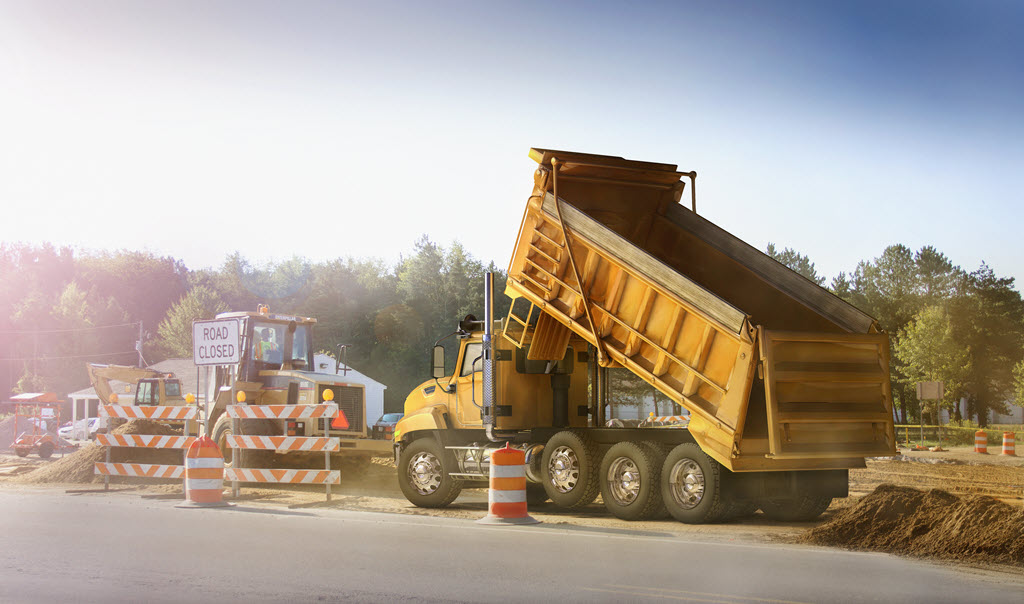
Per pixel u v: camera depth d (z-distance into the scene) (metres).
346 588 6.86
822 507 11.97
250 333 19.88
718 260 13.11
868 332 11.03
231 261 119.31
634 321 11.76
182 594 6.64
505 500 11.29
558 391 13.94
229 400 19.36
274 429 18.89
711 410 10.69
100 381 25.94
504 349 13.72
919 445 38.53
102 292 115.50
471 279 96.75
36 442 32.09
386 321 93.56
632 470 11.91
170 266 121.50
